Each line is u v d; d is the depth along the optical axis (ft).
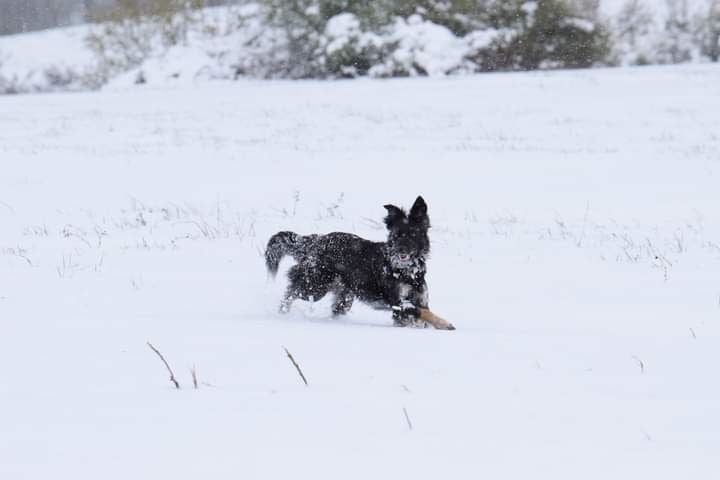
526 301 37.70
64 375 23.22
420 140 101.65
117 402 20.62
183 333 28.76
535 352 25.86
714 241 52.19
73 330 29.35
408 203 65.51
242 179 77.20
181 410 19.89
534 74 172.96
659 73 162.71
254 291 39.60
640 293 39.11
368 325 32.99
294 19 194.90
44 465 16.53
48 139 106.93
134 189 73.20
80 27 272.51
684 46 197.06
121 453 17.13
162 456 16.94
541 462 16.53
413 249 33.09
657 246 50.85
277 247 37.06
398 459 16.72
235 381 22.40
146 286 40.16
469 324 33.04
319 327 30.89
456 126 113.29
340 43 189.06
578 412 19.63
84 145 100.94
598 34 193.98
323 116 126.00
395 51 187.01
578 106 128.36
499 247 50.72
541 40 194.08
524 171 79.56
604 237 53.57
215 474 16.03
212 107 140.67
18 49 247.50
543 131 106.83
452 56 187.73
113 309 34.88
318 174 79.36
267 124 119.03
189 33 209.36
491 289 40.40
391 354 25.49
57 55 237.25
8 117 132.57
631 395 21.11
